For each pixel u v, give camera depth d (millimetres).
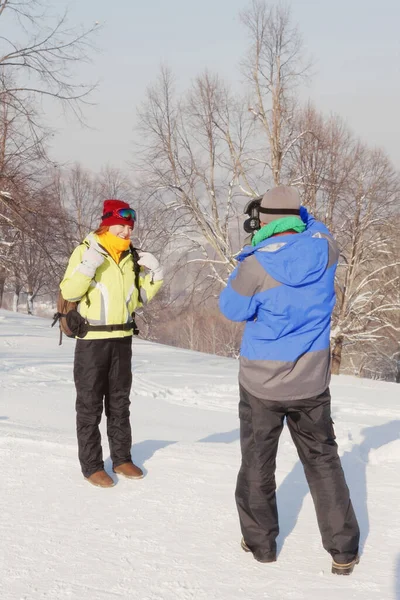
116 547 3107
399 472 4320
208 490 3855
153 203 22031
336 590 2703
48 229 18781
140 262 3998
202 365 12648
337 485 2867
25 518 3426
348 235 22531
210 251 23234
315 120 21656
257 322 2932
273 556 2967
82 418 3951
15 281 34906
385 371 37812
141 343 16188
